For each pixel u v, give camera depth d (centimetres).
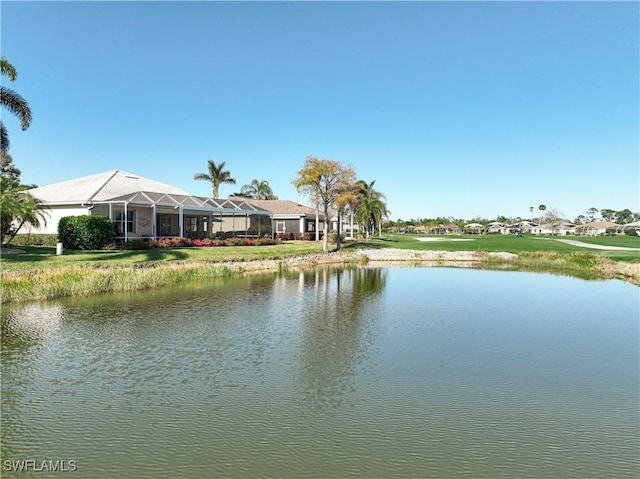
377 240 6788
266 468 587
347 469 588
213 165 6406
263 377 919
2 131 2444
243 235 5050
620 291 2200
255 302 1772
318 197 4150
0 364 989
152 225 3850
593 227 13462
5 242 3002
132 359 1029
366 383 894
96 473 574
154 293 1956
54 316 1467
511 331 1349
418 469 589
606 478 574
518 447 650
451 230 14838
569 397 838
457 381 914
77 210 3294
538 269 3312
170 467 588
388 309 1667
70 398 807
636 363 1045
